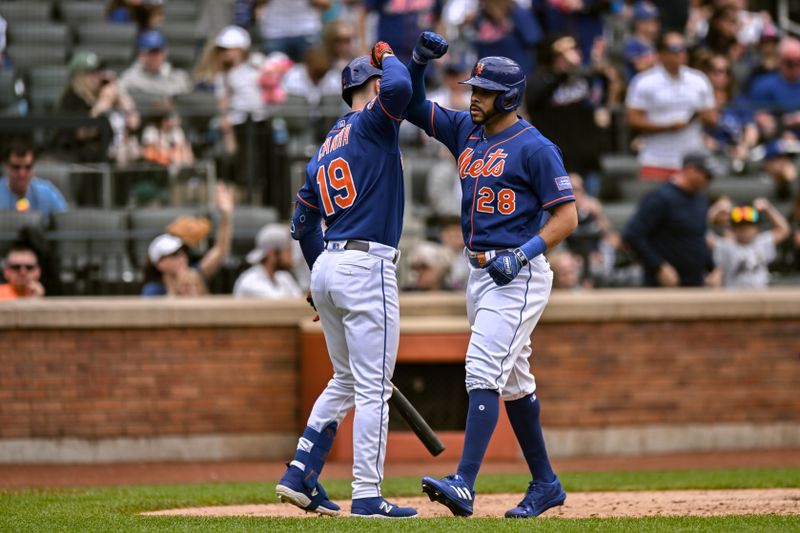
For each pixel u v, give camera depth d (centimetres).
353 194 2158
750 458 3816
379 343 2164
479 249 2195
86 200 4366
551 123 4759
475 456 2145
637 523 2025
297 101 5156
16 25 5631
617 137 5172
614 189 4938
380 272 2161
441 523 2020
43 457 3766
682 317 4000
